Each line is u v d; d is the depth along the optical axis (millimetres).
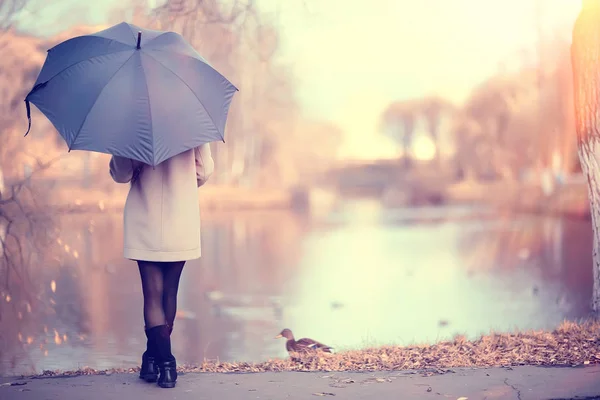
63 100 4480
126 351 12320
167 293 4984
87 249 34125
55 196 11039
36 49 11500
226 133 17203
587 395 4500
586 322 7207
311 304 19750
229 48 10570
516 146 86750
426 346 6355
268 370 5598
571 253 32688
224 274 27266
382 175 124438
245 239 43062
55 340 12086
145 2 9633
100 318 16094
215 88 4723
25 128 11031
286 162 77750
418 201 91688
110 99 4410
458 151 104562
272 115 67875
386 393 4684
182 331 15469
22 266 10523
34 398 4617
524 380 4910
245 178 75188
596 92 7809
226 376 5250
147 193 4809
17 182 10156
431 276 26219
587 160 7926
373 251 36219
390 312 18234
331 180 119188
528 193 75062
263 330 15523
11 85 11125
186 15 9641
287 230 49938
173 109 4488
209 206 68812
